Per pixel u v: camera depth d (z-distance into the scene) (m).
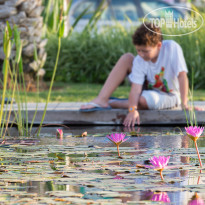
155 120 7.23
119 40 15.45
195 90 13.16
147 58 7.06
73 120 7.40
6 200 2.69
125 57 7.56
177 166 3.64
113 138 4.10
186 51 14.34
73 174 3.38
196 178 3.28
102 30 16.45
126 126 7.09
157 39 6.91
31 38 11.67
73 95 10.99
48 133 6.26
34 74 12.27
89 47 15.28
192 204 2.64
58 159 4.07
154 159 3.21
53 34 15.68
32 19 11.68
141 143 5.12
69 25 18.97
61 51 15.19
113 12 19.61
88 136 5.85
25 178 3.25
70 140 5.45
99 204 2.61
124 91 11.90
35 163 3.87
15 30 5.10
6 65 5.26
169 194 2.88
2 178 3.25
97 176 3.31
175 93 7.48
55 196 2.79
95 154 4.35
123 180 3.20
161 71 7.26
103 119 7.36
